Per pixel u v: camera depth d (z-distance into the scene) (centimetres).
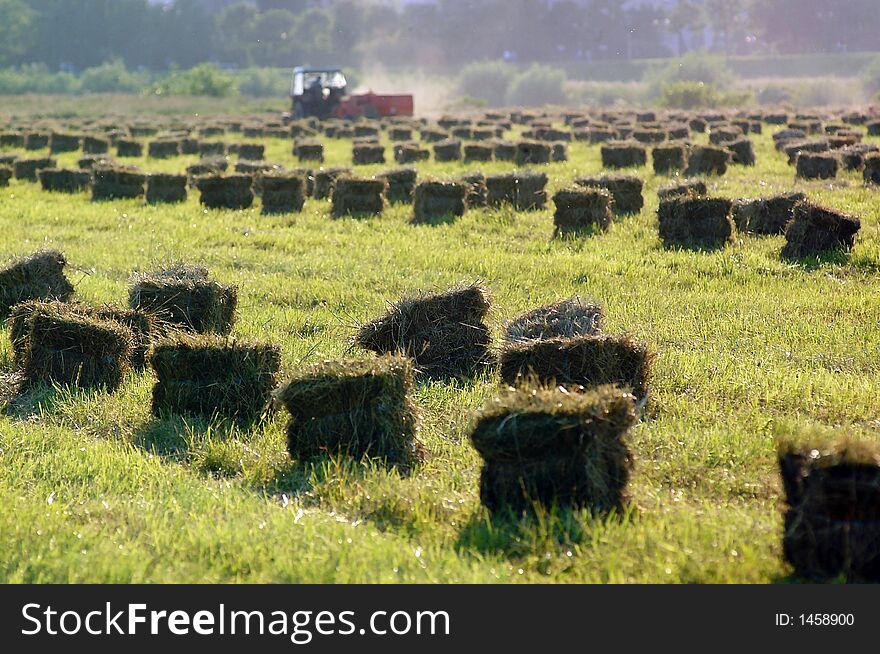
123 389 4653
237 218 9944
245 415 4234
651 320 5762
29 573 2744
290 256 7812
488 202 9919
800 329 5491
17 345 4916
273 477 3609
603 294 6425
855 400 4247
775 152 15038
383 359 3797
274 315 5938
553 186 11462
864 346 5162
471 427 3139
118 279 7050
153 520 3098
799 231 7319
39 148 18625
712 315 5853
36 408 4431
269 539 2903
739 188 10600
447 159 14788
